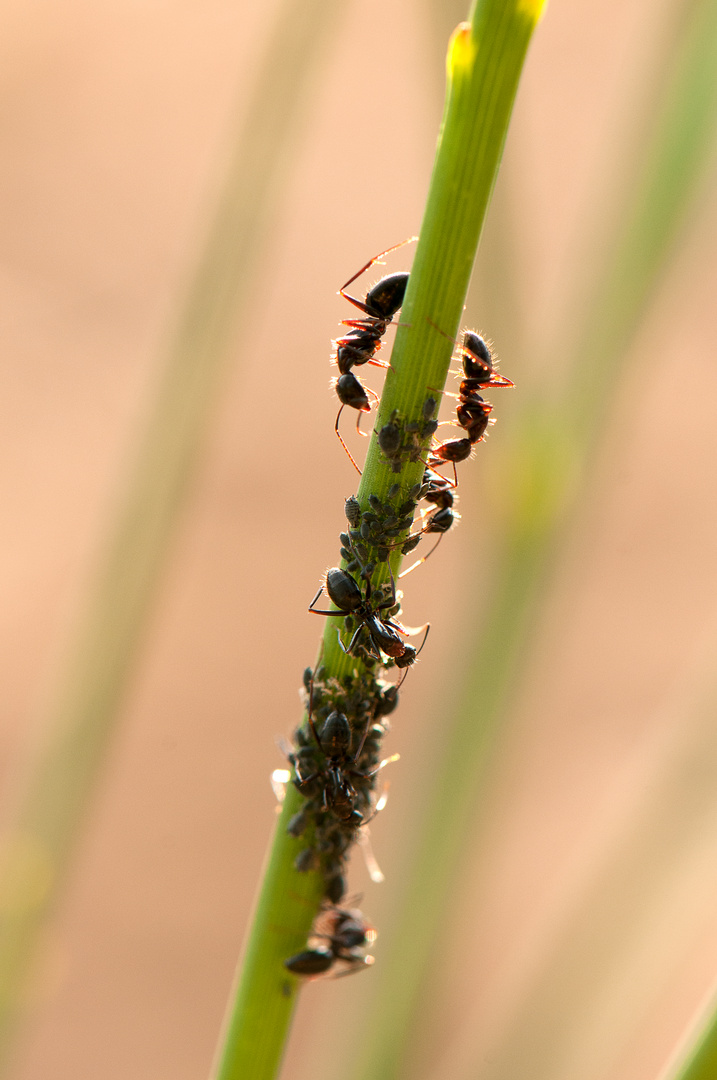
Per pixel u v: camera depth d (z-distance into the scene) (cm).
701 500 84
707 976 58
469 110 30
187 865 68
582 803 69
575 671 76
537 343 32
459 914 32
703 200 32
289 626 79
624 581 81
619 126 32
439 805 32
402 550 31
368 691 31
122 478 33
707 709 33
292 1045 61
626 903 33
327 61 33
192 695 75
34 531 81
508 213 32
